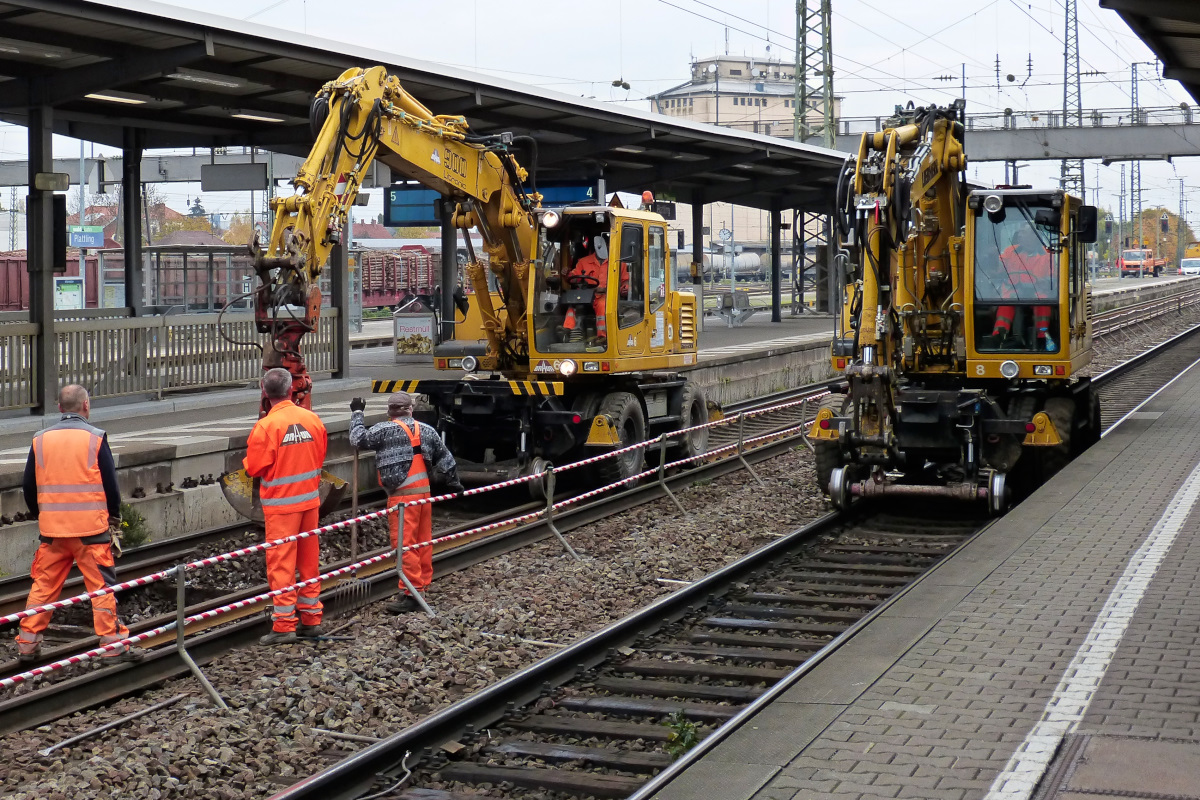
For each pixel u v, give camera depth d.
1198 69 24.03
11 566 12.24
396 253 59.50
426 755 7.55
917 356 15.48
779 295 45.38
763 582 12.08
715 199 38.59
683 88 146.38
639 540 13.74
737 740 6.62
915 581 10.00
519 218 15.61
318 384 22.45
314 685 8.79
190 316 20.12
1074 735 6.57
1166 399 23.08
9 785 7.14
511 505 16.48
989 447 14.95
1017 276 15.09
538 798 7.08
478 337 16.83
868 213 13.42
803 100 49.12
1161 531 11.54
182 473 14.39
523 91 20.89
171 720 8.20
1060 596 9.43
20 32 15.24
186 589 12.01
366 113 12.77
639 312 16.55
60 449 9.30
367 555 12.57
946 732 6.68
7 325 16.81
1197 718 6.80
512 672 9.48
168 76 18.05
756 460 19.33
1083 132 52.25
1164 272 133.62
